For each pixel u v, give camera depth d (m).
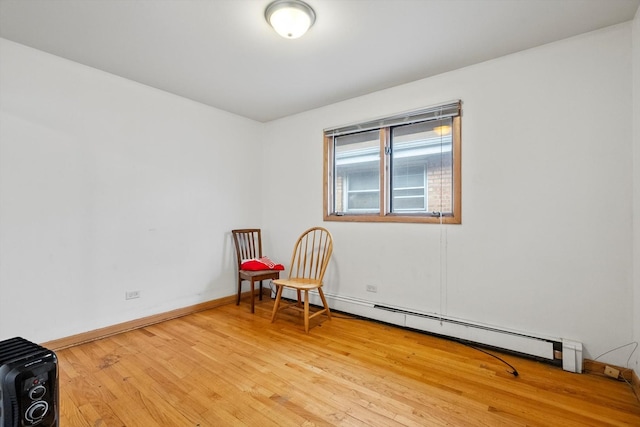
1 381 0.87
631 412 1.58
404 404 1.64
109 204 2.63
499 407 1.62
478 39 2.12
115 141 2.67
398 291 2.87
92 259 2.53
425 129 2.81
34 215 2.24
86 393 1.73
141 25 1.97
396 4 1.75
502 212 2.35
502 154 2.35
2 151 2.11
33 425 0.91
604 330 1.98
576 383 1.86
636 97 1.84
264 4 1.76
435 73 2.63
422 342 2.46
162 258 2.99
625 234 1.92
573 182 2.08
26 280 2.20
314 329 2.75
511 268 2.31
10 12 1.83
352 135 3.30
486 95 2.42
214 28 2.00
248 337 2.55
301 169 3.63
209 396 1.71
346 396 1.72
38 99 2.26
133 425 1.48
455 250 2.56
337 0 1.71
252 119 3.90
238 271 3.54
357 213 3.28
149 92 2.90
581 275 2.06
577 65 2.07
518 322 2.28
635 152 1.86
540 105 2.20
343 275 3.24
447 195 2.67
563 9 1.80
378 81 2.79
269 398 1.70
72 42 2.16
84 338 2.45
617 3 1.74
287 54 2.32
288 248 3.76
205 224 3.37
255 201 3.93
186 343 2.43
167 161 3.04
